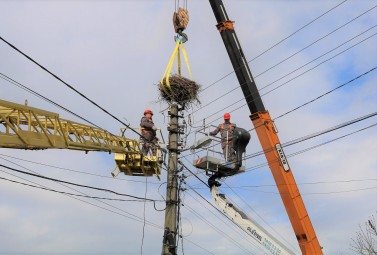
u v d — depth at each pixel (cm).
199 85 1606
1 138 1036
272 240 1443
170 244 1416
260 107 1492
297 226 1384
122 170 1728
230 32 1562
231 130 1577
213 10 1588
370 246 2070
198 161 1516
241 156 1544
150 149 1666
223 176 1598
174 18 1716
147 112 1703
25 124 1234
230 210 1535
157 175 1708
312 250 1361
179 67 1662
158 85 1584
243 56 1539
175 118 1576
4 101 1044
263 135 1465
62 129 1243
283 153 1440
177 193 1507
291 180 1424
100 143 1463
